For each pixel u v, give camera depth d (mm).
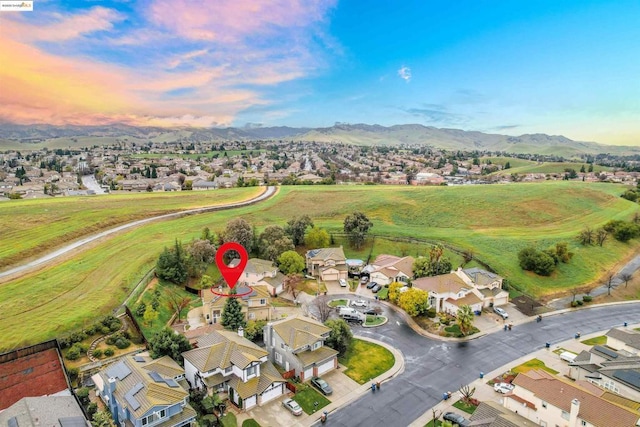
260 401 48375
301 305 80000
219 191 168250
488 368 57938
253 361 49000
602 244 115812
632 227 119625
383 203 145250
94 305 64812
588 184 198875
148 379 43219
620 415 39375
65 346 54312
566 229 129500
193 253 85188
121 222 115938
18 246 89562
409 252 108000
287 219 129125
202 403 46031
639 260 110750
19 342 53781
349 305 80125
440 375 55906
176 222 117688
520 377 47375
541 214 141375
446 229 126312
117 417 42375
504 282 89312
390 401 49688
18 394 44812
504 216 138125
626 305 85000
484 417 43312
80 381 49000
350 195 158500
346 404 49000
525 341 67125
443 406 48750
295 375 54062
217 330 58469
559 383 44969
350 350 62594
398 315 76562
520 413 45844
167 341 52500
